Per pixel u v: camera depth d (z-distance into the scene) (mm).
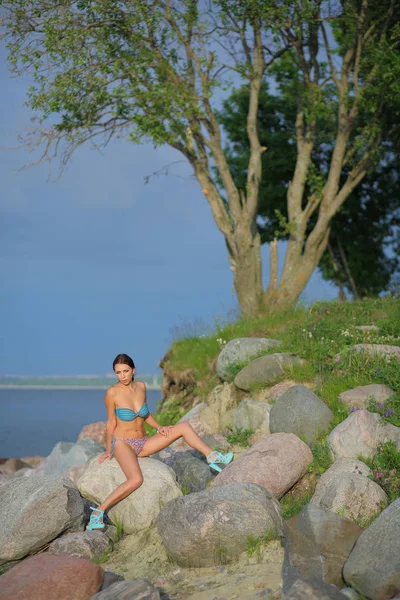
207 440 8984
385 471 6414
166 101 15688
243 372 10164
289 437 7371
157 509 6578
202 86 16672
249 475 6730
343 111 17734
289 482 6871
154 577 5473
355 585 4414
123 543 6418
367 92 17000
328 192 17938
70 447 12781
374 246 23516
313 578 4379
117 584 4586
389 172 23344
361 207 23656
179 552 5543
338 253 24031
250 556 5438
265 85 23094
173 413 12977
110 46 15945
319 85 18562
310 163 18547
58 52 15188
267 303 17234
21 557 6090
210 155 22422
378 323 11727
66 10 15406
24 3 15031
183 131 16656
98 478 6871
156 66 16312
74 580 4703
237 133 23500
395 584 4191
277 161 22484
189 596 4898
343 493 5891
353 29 16938
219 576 5223
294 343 10695
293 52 19422
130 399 7105
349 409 8094
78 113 16250
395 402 8055
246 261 17125
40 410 104688
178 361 14008
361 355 9508
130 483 6605
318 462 7176
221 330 14008
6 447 35969
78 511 6441
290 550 4930
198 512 5586
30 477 6699
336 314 13086
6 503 6441
